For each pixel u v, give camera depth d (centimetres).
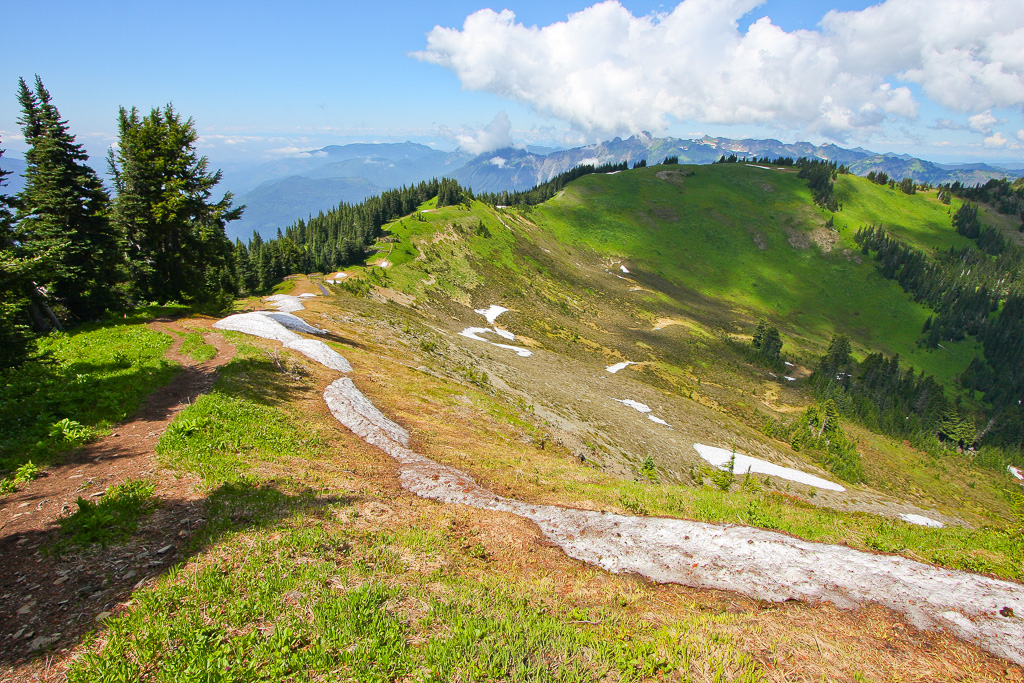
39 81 3678
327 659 714
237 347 3119
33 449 1450
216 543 1043
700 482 5206
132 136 4388
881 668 855
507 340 9338
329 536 1154
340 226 13525
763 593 1161
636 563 1337
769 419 10069
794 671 825
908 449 12206
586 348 11188
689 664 819
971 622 1008
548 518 1620
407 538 1259
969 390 18150
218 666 680
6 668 678
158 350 2862
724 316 18712
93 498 1197
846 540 1427
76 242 3684
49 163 3653
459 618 853
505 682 709
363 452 2034
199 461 1480
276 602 847
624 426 6162
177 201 4391
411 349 5494
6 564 923
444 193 18312
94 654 705
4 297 2625
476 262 14050
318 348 3647
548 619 923
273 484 1447
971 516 6788
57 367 2269
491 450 2567
